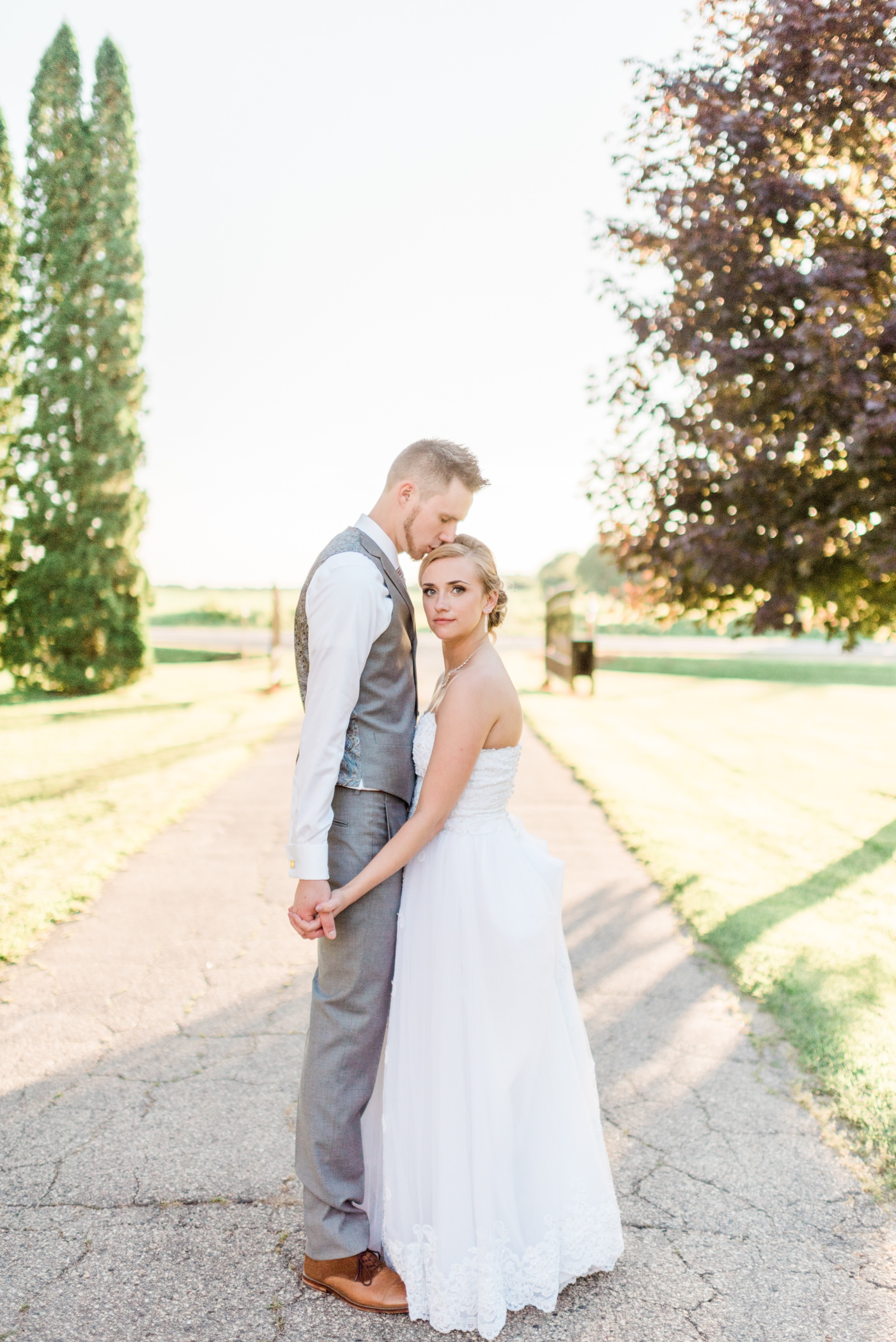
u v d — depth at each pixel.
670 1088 2.91
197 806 6.86
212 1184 2.39
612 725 11.44
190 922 4.39
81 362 15.06
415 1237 1.98
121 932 4.25
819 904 4.64
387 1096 2.03
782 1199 2.36
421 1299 1.97
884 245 5.03
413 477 2.01
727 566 5.81
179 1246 2.16
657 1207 2.33
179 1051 3.12
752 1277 2.08
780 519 5.59
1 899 4.56
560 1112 2.06
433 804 1.96
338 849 1.98
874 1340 1.89
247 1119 2.71
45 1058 3.05
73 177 15.21
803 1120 2.72
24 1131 2.62
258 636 32.03
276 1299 2.00
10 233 15.19
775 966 3.81
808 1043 3.15
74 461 14.96
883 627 6.57
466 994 1.96
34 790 7.18
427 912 2.02
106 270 15.04
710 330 5.60
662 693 15.38
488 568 2.04
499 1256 1.95
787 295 5.28
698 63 5.95
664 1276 2.09
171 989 3.62
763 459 5.32
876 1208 2.33
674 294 5.87
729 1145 2.60
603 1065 3.06
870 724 11.77
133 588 15.30
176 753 8.99
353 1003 2.00
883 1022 3.30
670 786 7.68
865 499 5.12
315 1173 1.99
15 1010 3.42
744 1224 2.27
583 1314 1.98
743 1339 1.90
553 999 2.08
